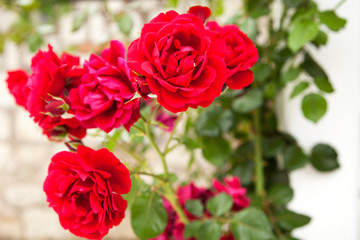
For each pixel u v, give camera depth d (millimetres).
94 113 409
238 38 431
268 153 670
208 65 394
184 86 385
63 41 1040
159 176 526
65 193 412
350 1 593
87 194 411
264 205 619
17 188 1137
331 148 622
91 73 413
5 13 1054
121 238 1038
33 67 440
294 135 645
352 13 594
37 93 415
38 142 1116
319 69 589
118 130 545
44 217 1138
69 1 1023
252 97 628
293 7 599
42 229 1141
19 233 1151
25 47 1061
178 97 386
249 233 526
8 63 1075
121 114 411
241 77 434
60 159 412
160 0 961
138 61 385
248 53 427
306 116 576
